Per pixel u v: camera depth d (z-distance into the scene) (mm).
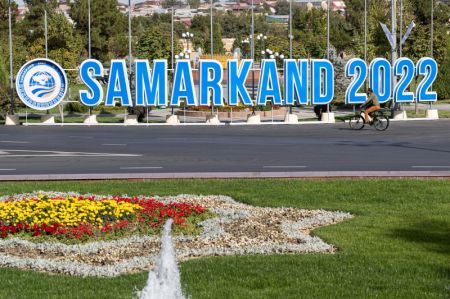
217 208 15516
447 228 13562
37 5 93188
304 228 14008
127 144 30719
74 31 93688
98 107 57125
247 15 164125
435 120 45312
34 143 31125
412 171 19922
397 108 48625
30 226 13172
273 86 43656
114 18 97688
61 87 42406
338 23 116312
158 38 82750
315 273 10609
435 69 46312
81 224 13344
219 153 26859
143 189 18000
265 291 9797
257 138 33812
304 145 30000
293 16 130000
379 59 45062
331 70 44594
